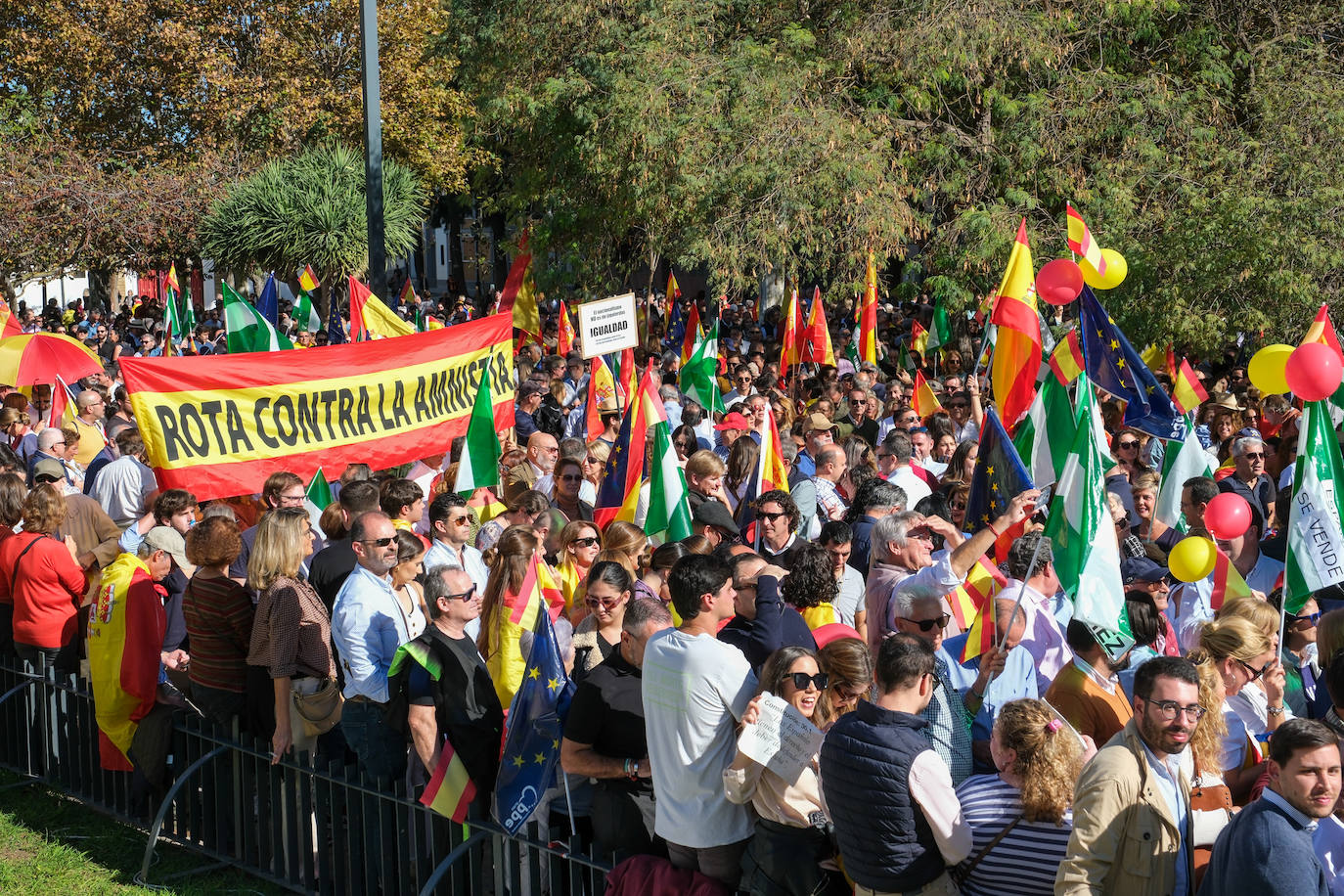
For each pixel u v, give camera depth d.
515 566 6.06
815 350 15.61
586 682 5.16
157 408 8.07
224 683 6.88
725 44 21.78
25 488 8.80
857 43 19.67
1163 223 16.55
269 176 21.50
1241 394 13.44
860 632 7.03
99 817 7.68
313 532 7.60
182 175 28.88
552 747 5.44
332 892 6.36
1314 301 14.41
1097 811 3.95
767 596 5.61
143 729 7.16
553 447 10.18
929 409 12.45
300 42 31.78
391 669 5.82
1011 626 5.19
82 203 27.45
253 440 8.45
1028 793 4.21
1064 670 4.95
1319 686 5.37
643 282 41.38
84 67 31.30
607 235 23.59
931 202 20.97
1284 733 3.78
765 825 4.61
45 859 7.03
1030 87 20.42
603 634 5.89
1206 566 5.33
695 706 4.68
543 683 5.44
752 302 34.03
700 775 4.68
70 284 50.00
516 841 5.43
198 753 7.08
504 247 26.81
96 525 9.12
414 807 5.87
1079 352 8.61
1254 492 9.22
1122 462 9.95
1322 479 5.41
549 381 14.63
